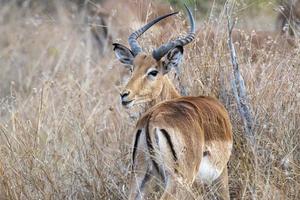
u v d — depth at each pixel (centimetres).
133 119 1279
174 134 985
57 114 1388
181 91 1277
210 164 1059
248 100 1230
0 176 1166
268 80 1269
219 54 1301
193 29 1198
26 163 1197
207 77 1288
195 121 1025
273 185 1097
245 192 1100
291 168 1148
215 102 1120
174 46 1179
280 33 1612
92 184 1173
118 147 1283
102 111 1402
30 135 1273
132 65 1203
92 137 1273
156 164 992
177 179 984
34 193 1166
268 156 1179
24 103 1505
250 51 1345
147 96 1179
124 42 1719
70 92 1464
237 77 1217
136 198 998
